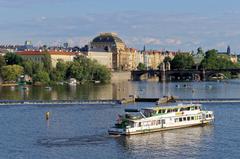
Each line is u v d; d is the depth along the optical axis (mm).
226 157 174375
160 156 176750
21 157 175875
